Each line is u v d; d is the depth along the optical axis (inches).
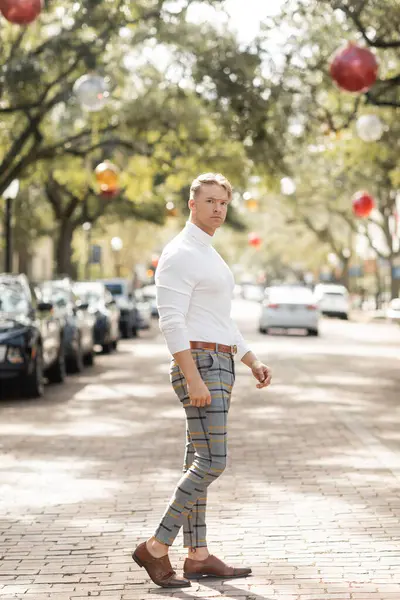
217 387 239.0
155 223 2068.2
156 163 1138.0
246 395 693.9
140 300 1649.9
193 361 235.6
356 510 326.3
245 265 5871.1
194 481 240.4
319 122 984.9
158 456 436.1
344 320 2437.3
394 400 663.1
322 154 1247.5
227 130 968.3
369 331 1809.8
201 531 253.1
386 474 390.0
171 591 240.5
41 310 700.0
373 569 258.1
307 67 900.6
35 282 837.2
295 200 2591.0
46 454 442.3
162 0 941.8
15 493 357.7
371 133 709.9
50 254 3127.5
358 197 1186.6
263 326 1643.7
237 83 924.6
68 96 1009.5
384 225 2472.9
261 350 1207.6
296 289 1659.7
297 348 1254.3
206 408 238.7
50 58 943.7
